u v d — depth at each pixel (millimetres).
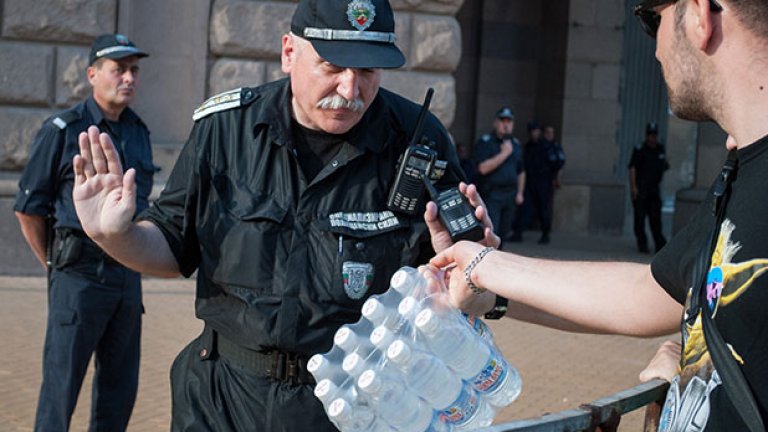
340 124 2760
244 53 9938
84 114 4824
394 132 2920
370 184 2857
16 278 9367
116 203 2730
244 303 2799
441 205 2719
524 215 15984
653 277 1895
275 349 2773
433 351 2258
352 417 2293
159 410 5637
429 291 2320
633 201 15352
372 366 2307
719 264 1611
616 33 17734
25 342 6898
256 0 9906
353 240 2805
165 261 2893
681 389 1683
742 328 1554
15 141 9484
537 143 15875
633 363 7312
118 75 4820
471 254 2209
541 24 18188
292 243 2801
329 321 2779
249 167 2869
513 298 2131
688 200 15008
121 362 4844
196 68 9930
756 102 1642
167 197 2943
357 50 2684
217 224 2848
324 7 2707
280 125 2850
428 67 10328
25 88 9477
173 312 8188
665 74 1784
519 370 6887
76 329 4625
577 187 17547
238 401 2812
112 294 4703
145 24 9805
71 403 4645
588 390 6449
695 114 1755
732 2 1639
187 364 2953
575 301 2041
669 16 1757
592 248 15609
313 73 2729
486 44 18000
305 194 2828
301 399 2764
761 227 1562
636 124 18516
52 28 9477
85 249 4648
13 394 5758
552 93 17906
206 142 2922
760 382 1533
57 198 4688
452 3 10305
